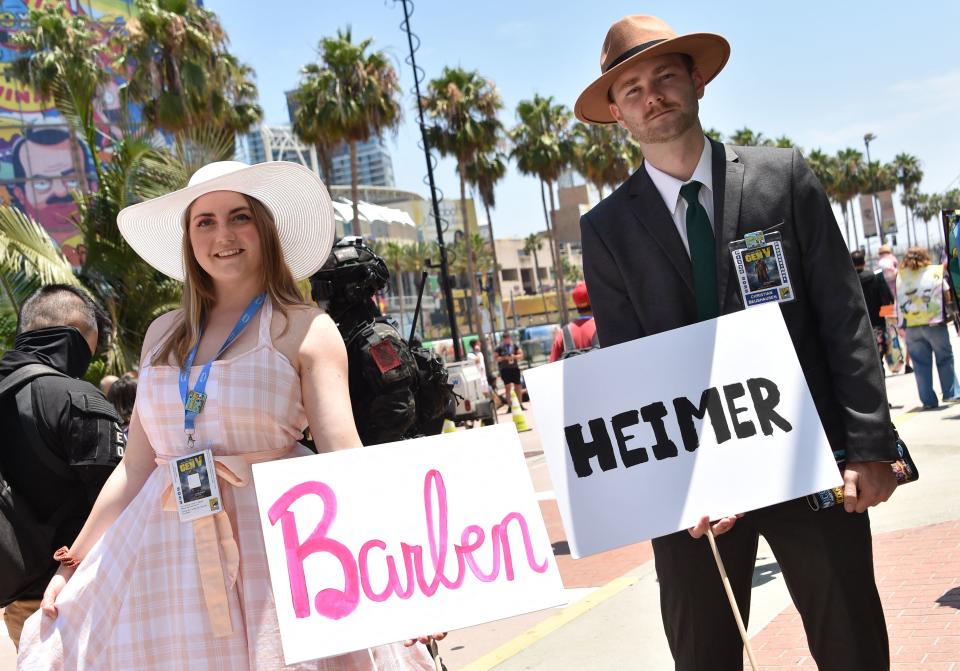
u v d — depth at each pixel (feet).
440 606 7.23
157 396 8.57
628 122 9.43
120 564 8.38
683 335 8.54
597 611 17.72
